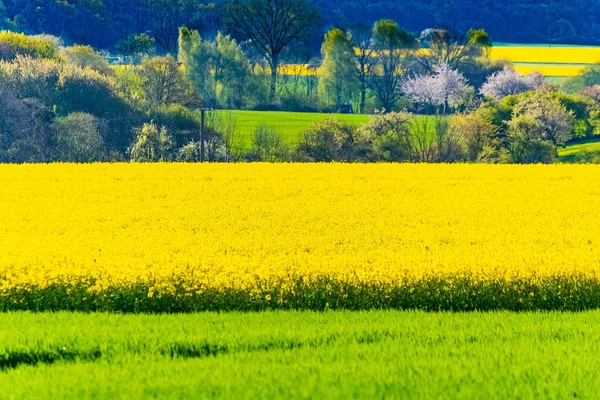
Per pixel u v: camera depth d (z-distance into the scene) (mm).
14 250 62281
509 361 39344
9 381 36469
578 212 85062
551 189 99375
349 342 43562
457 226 76750
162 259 58875
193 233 71875
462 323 48094
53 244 65562
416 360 39250
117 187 97500
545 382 36031
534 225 77812
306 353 40750
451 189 99188
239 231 72875
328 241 68812
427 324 47625
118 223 76312
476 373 36938
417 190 98125
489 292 55375
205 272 55875
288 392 33844
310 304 54344
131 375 36875
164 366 38375
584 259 59375
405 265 56812
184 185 99812
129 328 45625
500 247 66500
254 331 45000
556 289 55625
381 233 72688
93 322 47625
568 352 41000
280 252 64062
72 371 37812
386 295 54688
